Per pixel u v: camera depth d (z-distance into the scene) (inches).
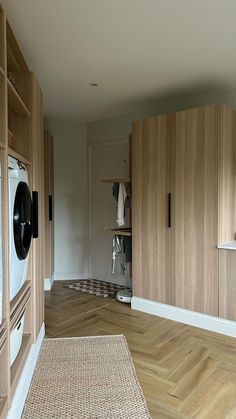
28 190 84.5
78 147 189.9
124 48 94.9
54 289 169.8
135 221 137.3
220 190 112.9
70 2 71.8
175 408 72.4
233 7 73.9
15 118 89.8
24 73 90.7
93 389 79.4
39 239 101.8
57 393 77.7
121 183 145.6
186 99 143.6
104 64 106.5
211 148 112.8
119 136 172.2
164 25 81.7
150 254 132.5
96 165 186.7
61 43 91.5
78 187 190.2
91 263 191.9
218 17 78.1
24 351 78.0
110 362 93.0
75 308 140.2
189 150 118.5
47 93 135.4
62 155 187.8
